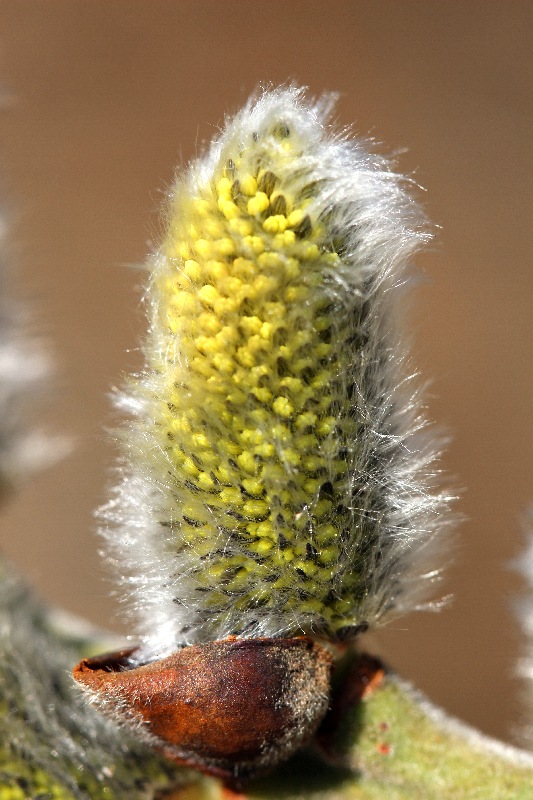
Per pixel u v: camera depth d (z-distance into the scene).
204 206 0.13
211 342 0.13
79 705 0.15
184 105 0.57
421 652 0.39
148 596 0.14
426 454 0.14
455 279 0.50
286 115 0.13
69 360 0.47
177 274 0.13
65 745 0.15
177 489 0.14
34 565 0.41
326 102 0.14
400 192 0.14
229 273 0.13
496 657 0.38
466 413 0.45
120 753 0.14
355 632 0.14
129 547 0.14
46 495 0.42
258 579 0.14
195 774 0.14
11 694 0.15
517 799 0.14
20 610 0.16
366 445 0.14
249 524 0.14
